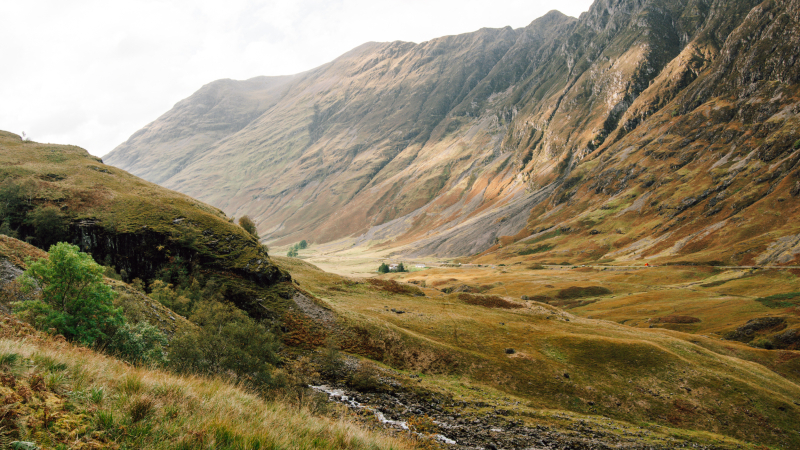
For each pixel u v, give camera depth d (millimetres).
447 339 80875
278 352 61844
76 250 29391
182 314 65688
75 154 131875
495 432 43844
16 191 96875
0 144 124750
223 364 29188
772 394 69188
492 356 75062
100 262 90438
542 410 58250
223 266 86375
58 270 27625
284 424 12391
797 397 73312
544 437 44906
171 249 89938
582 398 65750
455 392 58594
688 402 66125
